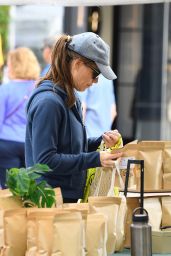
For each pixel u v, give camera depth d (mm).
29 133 5836
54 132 5691
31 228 5039
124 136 13227
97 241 5129
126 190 5676
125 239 5746
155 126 13180
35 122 5684
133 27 13109
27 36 13852
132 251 5168
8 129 9695
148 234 5164
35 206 5258
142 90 13219
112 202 5473
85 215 5102
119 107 13242
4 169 9719
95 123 9547
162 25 13109
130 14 13086
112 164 5738
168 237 5695
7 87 9680
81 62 5762
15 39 14023
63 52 5789
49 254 4988
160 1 6875
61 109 5730
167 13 13031
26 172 5242
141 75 13188
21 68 9664
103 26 12984
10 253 5051
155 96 13195
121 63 13188
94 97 9539
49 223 5004
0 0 6785
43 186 5281
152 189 5840
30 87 9719
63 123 5773
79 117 5926
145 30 13125
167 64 13125
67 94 5773
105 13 12969
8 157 9711
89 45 5746
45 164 5527
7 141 9672
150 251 5164
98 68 5777
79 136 5887
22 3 6793
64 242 4992
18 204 5254
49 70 5855
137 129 13242
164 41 13109
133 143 5848
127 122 13273
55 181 5840
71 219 5012
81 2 6816
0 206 5219
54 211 5031
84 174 5980
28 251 5035
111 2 6812
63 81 5789
